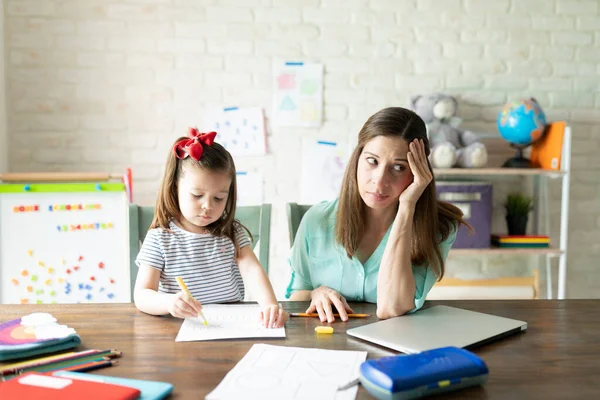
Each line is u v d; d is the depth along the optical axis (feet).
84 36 8.29
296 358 2.74
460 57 8.86
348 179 4.20
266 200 8.75
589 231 9.26
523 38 8.94
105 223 7.11
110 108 8.41
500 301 4.02
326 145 8.76
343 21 8.67
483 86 8.92
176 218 4.16
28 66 8.21
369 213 4.33
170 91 8.50
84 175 7.48
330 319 3.45
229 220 4.22
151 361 2.71
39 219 7.01
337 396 2.31
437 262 4.10
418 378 2.30
